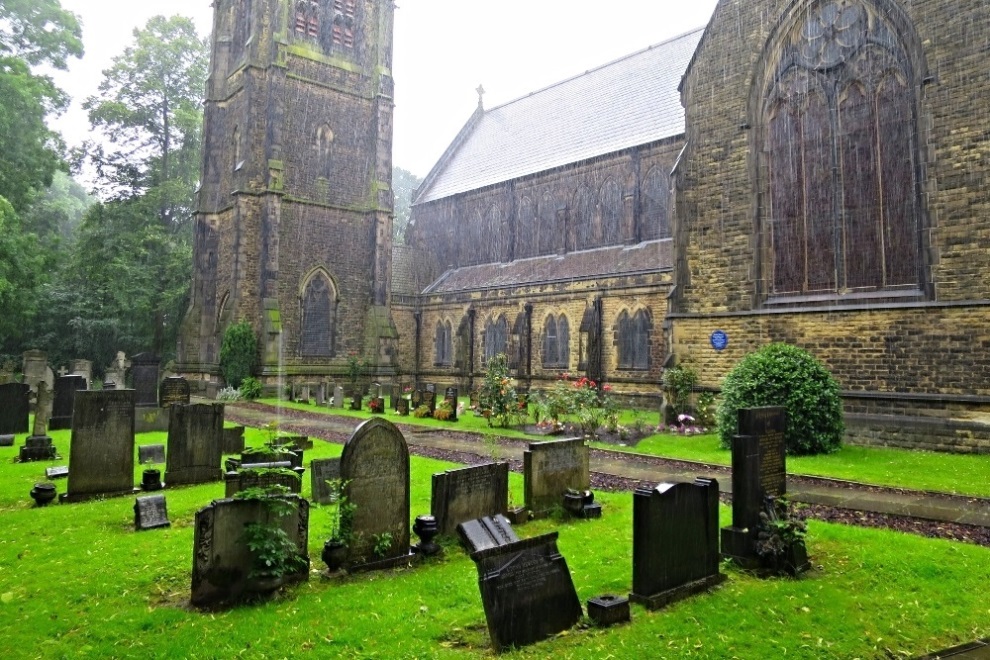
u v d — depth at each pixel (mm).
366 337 44500
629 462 16375
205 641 6070
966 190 18281
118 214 49625
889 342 19359
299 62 43219
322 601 7113
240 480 10586
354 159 45375
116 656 5793
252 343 38656
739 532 8461
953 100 18594
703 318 23781
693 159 24562
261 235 40344
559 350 37688
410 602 7078
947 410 18125
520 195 46250
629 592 7383
